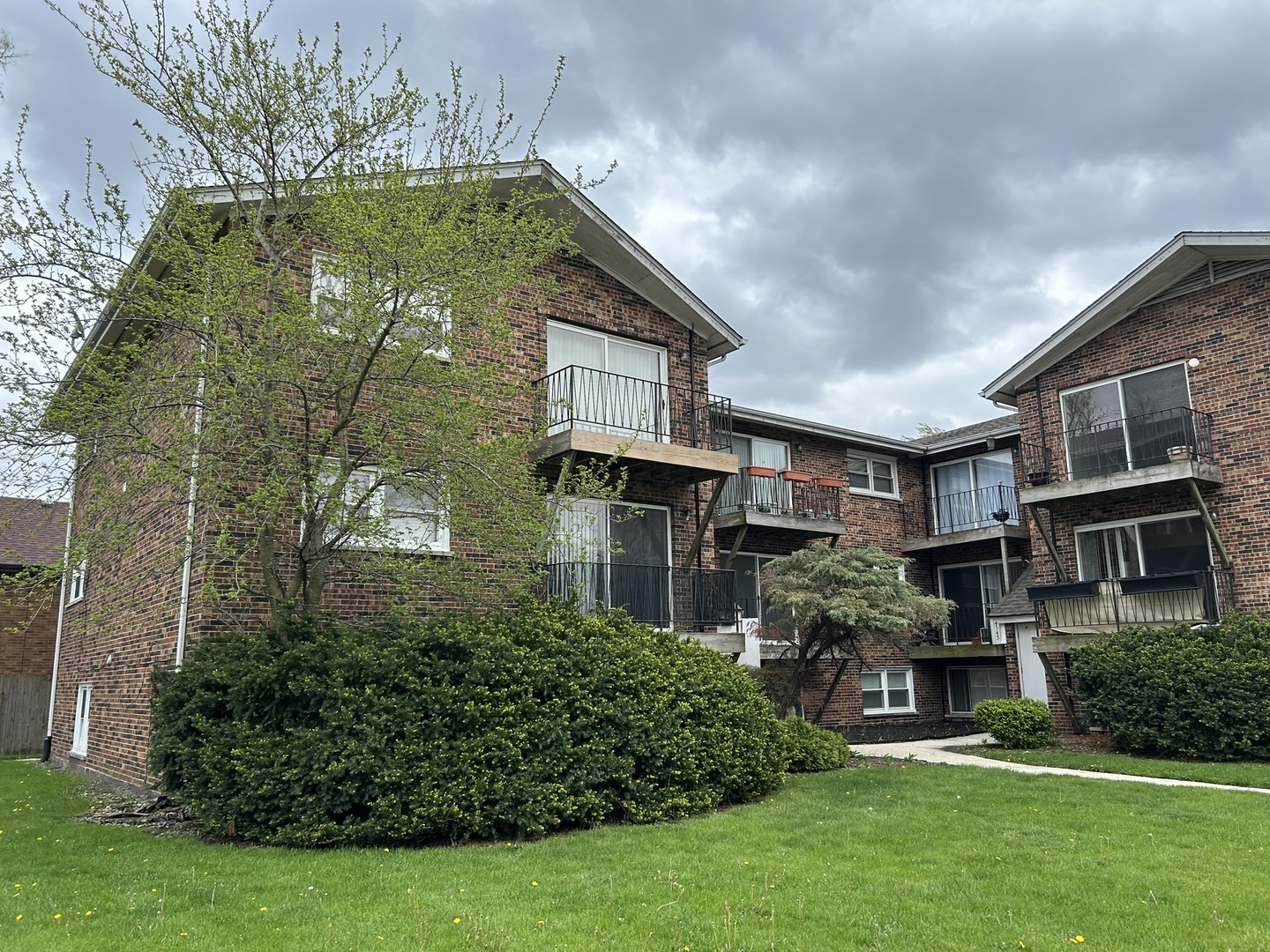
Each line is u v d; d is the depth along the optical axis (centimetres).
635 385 1449
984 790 1076
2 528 1039
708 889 639
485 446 909
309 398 942
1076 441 1833
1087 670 1525
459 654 896
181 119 931
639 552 1389
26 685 1964
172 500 904
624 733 922
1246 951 514
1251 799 1009
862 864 716
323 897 614
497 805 814
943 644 2128
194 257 869
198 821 902
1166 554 1683
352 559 970
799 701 1900
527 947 518
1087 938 539
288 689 839
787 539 2041
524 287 1317
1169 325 1705
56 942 516
